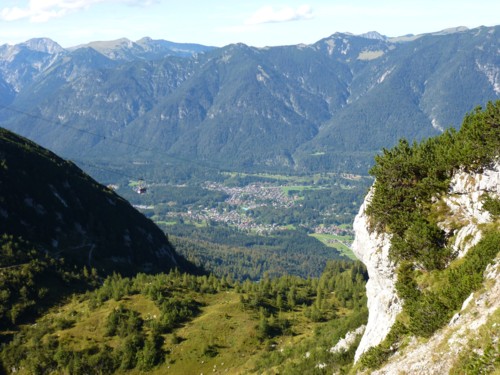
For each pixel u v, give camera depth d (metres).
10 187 180.00
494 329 36.06
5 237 158.00
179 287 150.75
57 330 124.81
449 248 50.75
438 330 42.81
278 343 120.06
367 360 48.56
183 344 119.06
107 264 183.62
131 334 120.12
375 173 62.56
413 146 65.56
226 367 111.19
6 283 138.62
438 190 56.03
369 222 61.31
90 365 111.31
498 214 47.91
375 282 59.94
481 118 55.84
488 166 51.62
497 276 41.28
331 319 137.25
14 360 113.50
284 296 159.88
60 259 162.75
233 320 129.12
